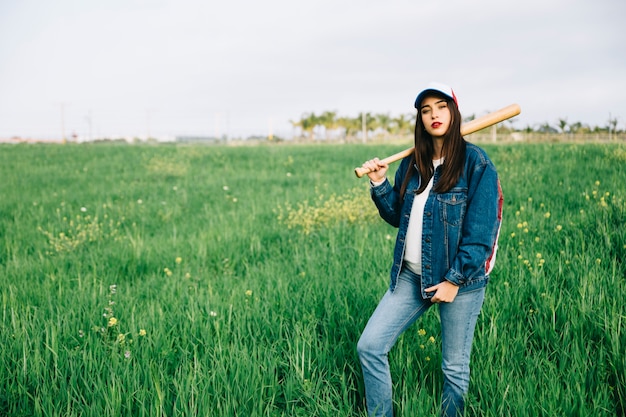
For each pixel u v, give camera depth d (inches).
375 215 283.0
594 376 109.1
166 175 576.7
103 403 107.0
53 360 124.6
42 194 442.6
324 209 285.7
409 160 101.7
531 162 473.1
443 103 91.7
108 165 704.4
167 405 107.0
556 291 148.8
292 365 119.0
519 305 143.7
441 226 92.6
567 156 503.5
